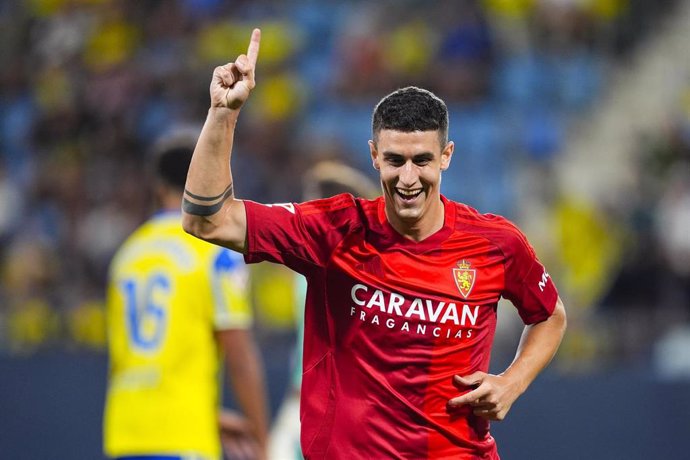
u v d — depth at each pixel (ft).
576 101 159.22
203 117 152.76
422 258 45.62
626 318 103.24
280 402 98.99
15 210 142.31
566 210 132.05
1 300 111.04
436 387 45.19
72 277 124.06
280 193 139.74
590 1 164.66
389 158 44.04
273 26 167.73
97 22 169.07
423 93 44.75
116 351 63.31
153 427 61.05
